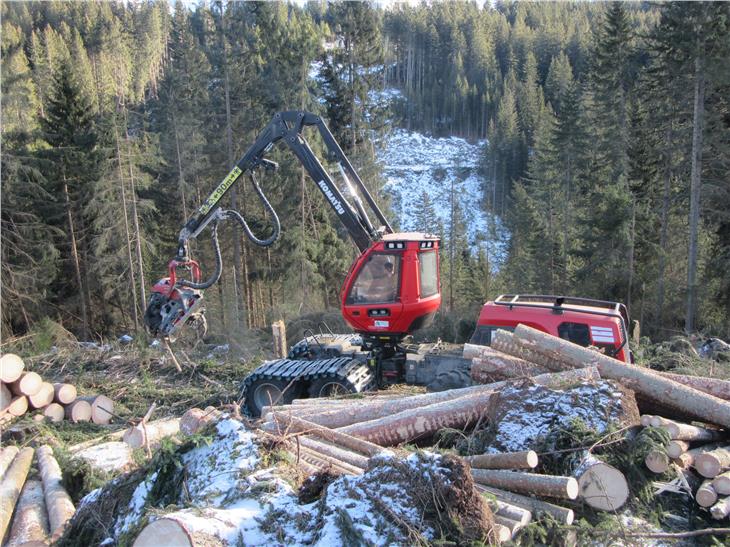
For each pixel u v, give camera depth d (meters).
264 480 4.79
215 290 31.58
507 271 38.00
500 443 5.73
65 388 10.39
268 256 32.50
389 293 10.03
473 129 100.44
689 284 23.17
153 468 5.36
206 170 32.12
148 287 29.41
